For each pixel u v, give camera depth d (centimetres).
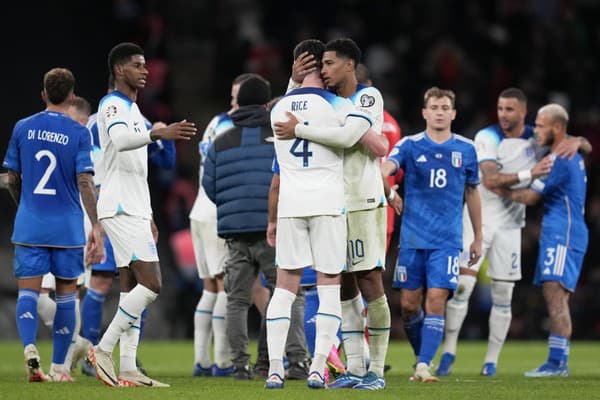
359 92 2753
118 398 2369
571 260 3738
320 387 2617
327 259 2603
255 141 3266
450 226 3269
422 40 8900
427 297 3241
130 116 2842
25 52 7600
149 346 5716
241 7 9356
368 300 2792
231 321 3200
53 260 2984
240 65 8538
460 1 9281
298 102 2641
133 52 2877
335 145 2600
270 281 3219
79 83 7875
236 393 2505
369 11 9231
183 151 7738
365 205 2734
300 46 2728
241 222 3192
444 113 3306
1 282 6775
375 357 2816
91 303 3525
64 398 2353
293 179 2622
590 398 2536
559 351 3672
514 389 2788
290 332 3253
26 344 2894
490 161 3853
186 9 9212
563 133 3803
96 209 2955
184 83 9019
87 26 7950
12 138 3006
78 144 2975
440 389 2756
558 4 9506
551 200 3788
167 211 7306
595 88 9125
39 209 2956
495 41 9038
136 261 2847
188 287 6594
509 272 3797
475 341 6531
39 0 7688
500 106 3894
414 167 3312
